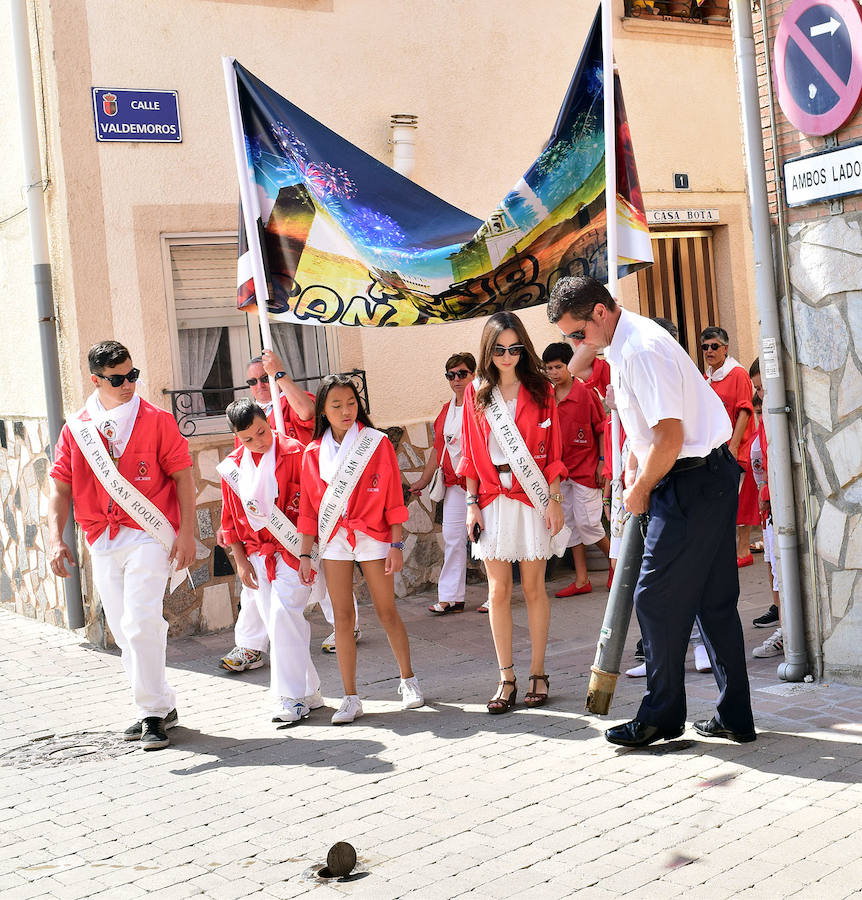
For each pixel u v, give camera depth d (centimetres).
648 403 459
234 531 604
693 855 379
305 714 589
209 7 825
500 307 669
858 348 538
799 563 575
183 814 460
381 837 418
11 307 870
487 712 575
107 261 790
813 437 561
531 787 457
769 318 569
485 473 574
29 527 878
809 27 532
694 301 1064
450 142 929
